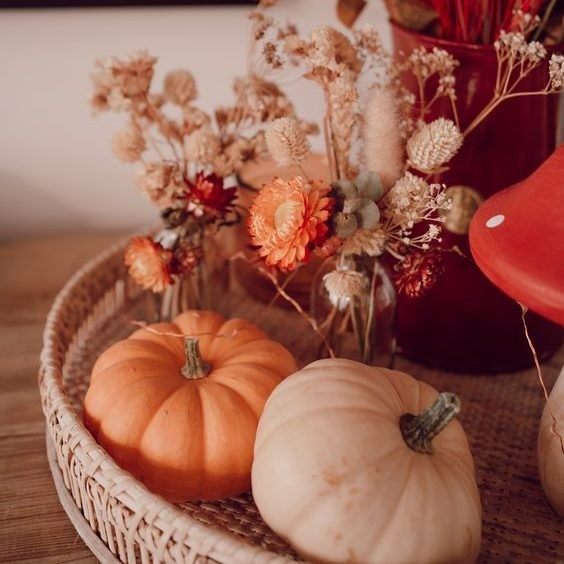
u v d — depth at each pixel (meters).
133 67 0.51
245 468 0.47
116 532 0.45
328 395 0.44
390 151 0.47
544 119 0.51
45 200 0.72
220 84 0.68
